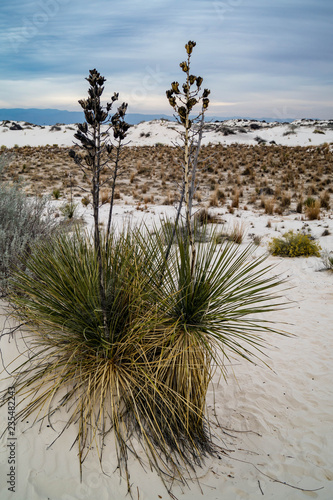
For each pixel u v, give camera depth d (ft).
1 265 11.51
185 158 8.52
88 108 6.50
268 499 7.67
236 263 10.11
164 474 7.76
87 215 37.11
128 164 82.07
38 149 118.21
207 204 48.39
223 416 10.42
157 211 42.29
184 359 8.36
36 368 8.98
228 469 8.41
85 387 8.69
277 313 17.52
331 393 11.58
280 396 11.42
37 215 14.39
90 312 8.73
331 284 21.47
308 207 44.11
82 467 7.50
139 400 8.42
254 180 66.59
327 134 161.89
